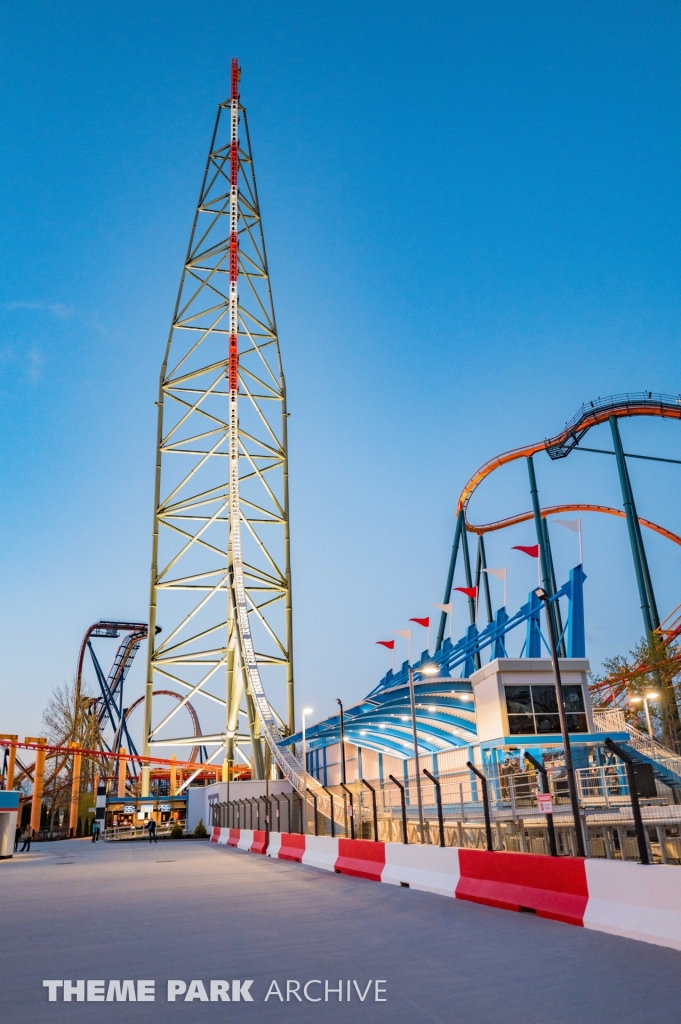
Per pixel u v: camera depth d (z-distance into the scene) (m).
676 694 51.75
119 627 125.06
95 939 13.09
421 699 45.03
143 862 34.59
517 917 14.54
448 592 82.75
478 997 8.69
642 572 57.78
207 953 11.52
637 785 12.77
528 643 58.38
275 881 23.34
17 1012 8.45
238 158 122.12
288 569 105.38
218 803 65.81
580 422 65.44
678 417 61.66
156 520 102.31
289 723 97.25
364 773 57.66
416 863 20.47
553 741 38.56
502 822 21.25
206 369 111.38
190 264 116.06
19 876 28.11
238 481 105.25
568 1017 7.83
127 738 130.00
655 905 11.91
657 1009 8.02
